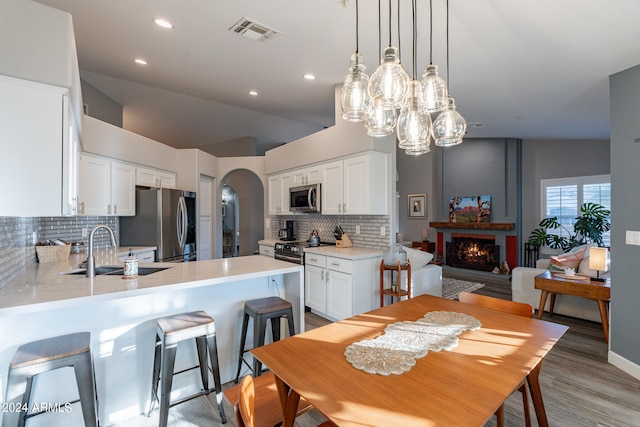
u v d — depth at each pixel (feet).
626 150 8.09
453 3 6.27
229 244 29.73
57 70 5.51
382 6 6.73
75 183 7.38
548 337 4.82
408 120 6.47
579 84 9.52
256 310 7.09
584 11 5.92
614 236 8.41
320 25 7.82
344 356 4.22
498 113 13.12
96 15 7.78
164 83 12.64
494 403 3.18
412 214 26.02
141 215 13.93
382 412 3.04
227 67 10.80
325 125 20.88
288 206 16.62
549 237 19.20
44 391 5.62
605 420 6.40
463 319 5.59
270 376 5.51
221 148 26.89
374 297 11.71
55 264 9.02
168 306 6.93
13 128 5.26
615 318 8.46
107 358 6.23
